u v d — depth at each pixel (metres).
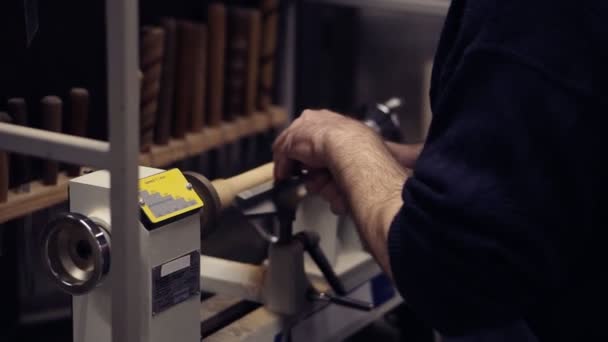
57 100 1.31
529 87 0.70
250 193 1.12
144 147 1.59
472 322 0.74
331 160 0.97
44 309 1.82
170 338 0.94
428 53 3.03
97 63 1.66
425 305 0.76
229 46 1.82
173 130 1.71
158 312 0.91
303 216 1.34
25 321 1.79
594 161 0.71
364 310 1.16
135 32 0.75
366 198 0.87
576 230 0.73
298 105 2.43
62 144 0.81
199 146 1.73
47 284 1.80
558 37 0.70
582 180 0.71
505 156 0.71
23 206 1.27
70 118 1.36
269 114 1.92
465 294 0.74
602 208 0.74
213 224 1.03
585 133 0.70
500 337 0.73
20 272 1.63
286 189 1.14
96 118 1.68
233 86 1.83
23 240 1.42
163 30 1.56
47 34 1.51
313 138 1.02
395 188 0.86
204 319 1.16
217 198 1.03
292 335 1.18
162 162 1.64
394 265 0.77
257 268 1.21
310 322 1.22
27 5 1.14
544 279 0.73
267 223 1.64
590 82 0.70
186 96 1.69
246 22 1.81
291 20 2.04
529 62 0.71
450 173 0.73
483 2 0.75
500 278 0.72
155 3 1.81
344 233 1.38
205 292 1.30
